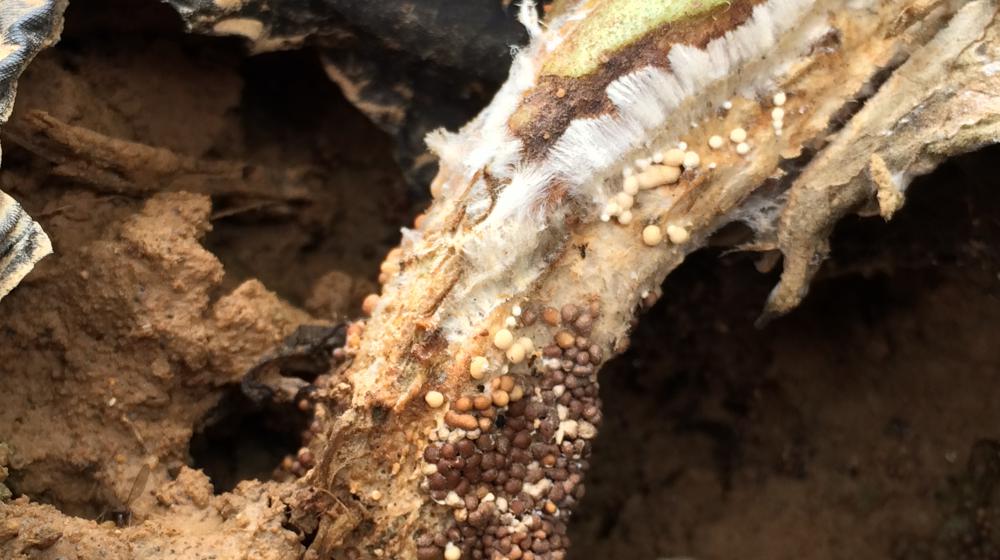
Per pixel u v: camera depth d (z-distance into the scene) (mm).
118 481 98
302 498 92
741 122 95
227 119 120
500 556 90
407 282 95
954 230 109
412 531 90
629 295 93
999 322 118
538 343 92
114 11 110
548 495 92
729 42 92
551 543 92
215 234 121
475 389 90
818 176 94
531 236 91
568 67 93
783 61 95
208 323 105
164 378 102
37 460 98
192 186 116
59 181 106
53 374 101
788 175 96
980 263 111
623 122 92
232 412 110
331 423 96
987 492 119
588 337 92
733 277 124
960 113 91
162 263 103
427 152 122
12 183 104
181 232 105
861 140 93
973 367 120
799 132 95
